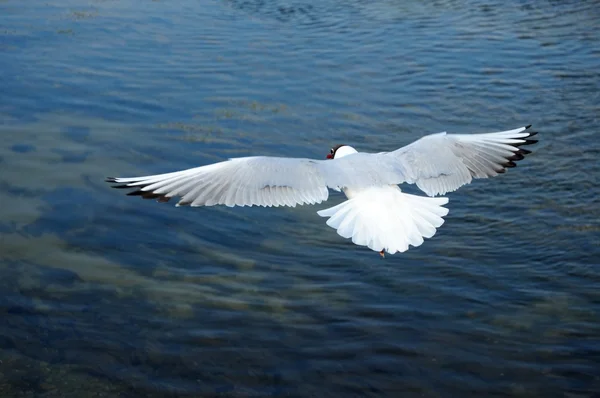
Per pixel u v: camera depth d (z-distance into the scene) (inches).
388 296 389.4
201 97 593.9
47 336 356.8
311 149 525.0
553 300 387.9
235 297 385.7
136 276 398.3
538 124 566.3
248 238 435.2
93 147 513.7
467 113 581.9
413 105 593.6
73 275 396.5
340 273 407.2
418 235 223.5
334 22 751.7
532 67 657.6
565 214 463.5
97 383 331.9
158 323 367.2
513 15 774.5
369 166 231.5
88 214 444.8
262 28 731.4
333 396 327.0
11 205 447.8
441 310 379.2
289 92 607.8
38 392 326.0
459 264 417.1
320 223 454.0
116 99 582.9
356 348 353.4
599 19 759.1
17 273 395.9
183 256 415.5
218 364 343.9
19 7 756.6
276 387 331.3
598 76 639.1
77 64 636.1
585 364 345.7
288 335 361.1
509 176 506.9
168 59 654.5
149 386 331.0
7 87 591.2
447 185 238.7
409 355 350.0
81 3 778.2
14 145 510.3
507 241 438.3
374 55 677.9
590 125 564.4
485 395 329.1
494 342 359.3
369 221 224.5
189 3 794.8
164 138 529.7
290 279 401.4
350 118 570.6
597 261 418.3
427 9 791.1
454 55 679.1
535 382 335.6
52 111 559.8
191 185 228.5
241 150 518.9
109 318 369.1
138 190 225.3
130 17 746.2
